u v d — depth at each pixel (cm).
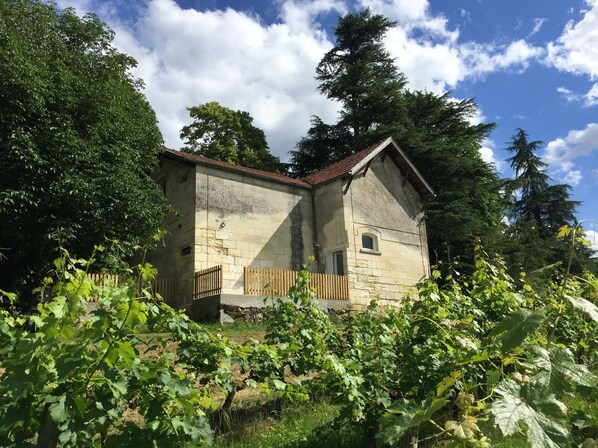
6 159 1248
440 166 2772
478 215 2828
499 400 206
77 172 1344
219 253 1734
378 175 2106
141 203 1464
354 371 488
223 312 1482
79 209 1298
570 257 306
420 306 538
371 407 492
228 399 607
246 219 1830
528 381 211
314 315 611
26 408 250
